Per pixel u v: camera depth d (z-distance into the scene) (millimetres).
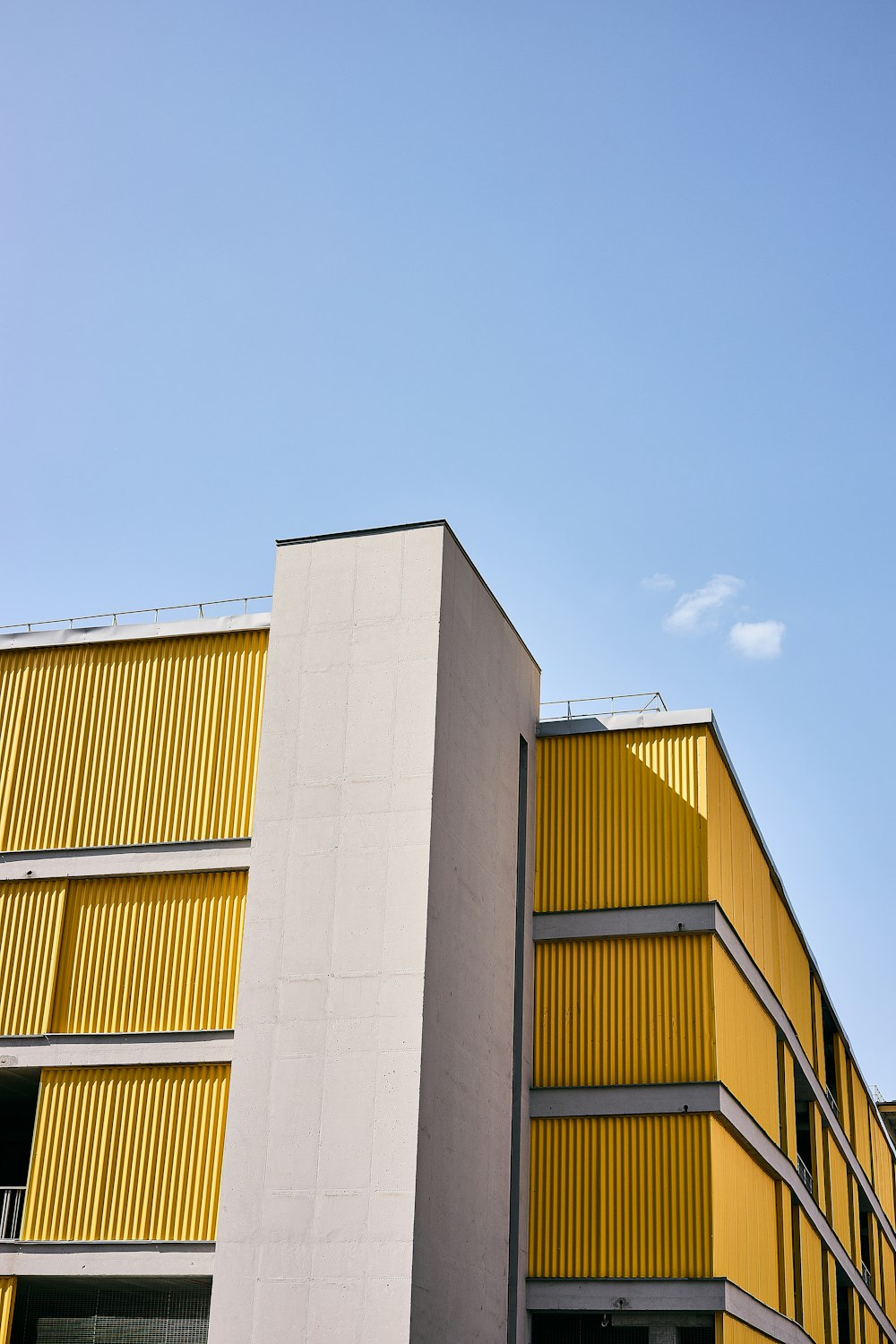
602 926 35250
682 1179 32594
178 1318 29891
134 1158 30453
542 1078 34531
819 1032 53125
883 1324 65375
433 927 29844
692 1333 31875
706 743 36344
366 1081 28688
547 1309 32281
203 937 31984
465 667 33500
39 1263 30000
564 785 37156
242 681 34000
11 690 35531
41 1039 31891
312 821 31156
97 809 33750
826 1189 51125
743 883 39438
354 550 33344
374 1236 27484
